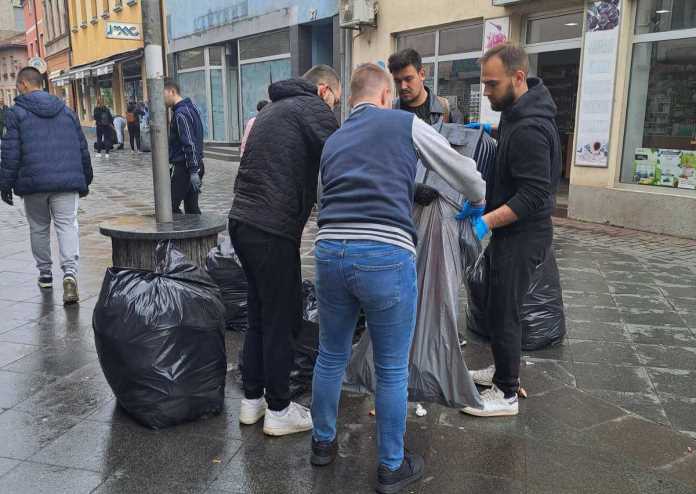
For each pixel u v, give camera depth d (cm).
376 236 230
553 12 862
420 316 286
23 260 638
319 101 277
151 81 423
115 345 292
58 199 489
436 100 367
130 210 980
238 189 281
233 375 360
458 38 1006
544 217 299
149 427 297
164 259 331
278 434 292
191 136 622
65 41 3484
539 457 280
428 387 289
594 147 812
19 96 481
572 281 557
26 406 321
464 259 288
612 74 778
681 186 746
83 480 258
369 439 294
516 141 284
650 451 285
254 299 291
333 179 240
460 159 244
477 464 274
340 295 242
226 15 1752
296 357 336
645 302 499
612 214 802
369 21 1128
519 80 288
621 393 343
